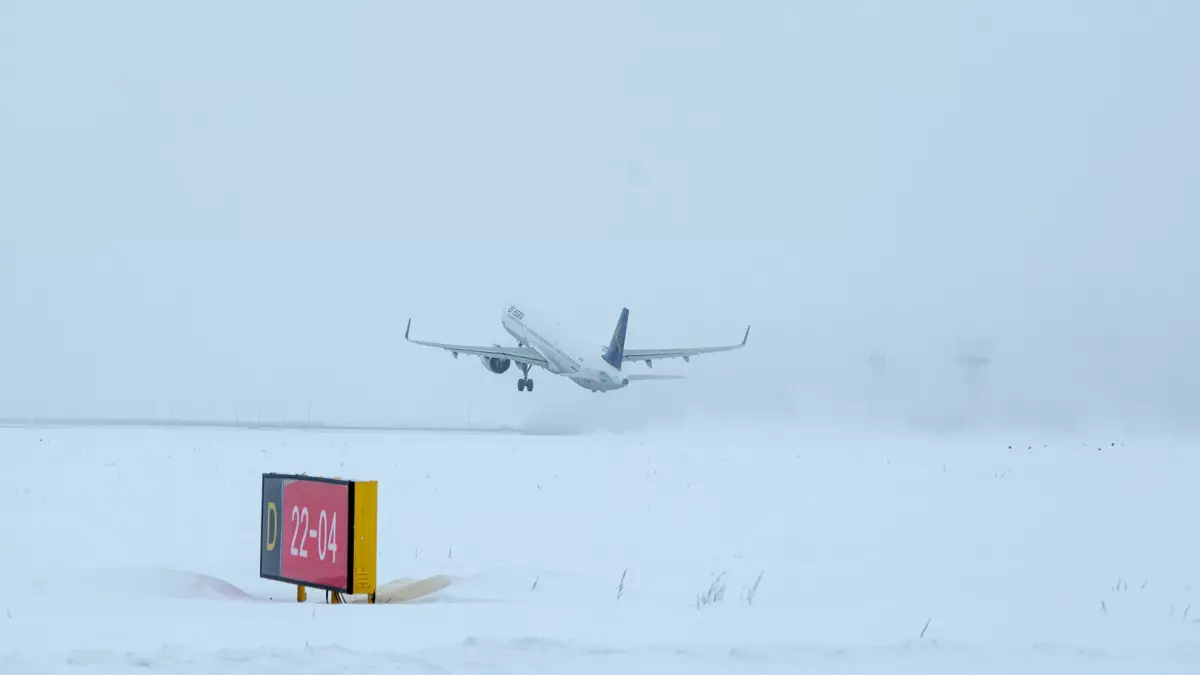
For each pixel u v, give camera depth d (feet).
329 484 137.80
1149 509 282.56
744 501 294.25
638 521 245.45
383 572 173.37
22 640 101.35
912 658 97.45
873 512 271.08
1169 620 129.08
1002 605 141.69
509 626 113.50
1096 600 148.25
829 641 106.52
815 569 180.55
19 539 200.75
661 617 122.72
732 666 91.76
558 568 177.78
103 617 116.47
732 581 165.78
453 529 227.61
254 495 294.66
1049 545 213.87
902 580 169.27
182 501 276.62
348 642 101.14
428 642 101.91
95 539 203.82
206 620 115.34
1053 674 93.40
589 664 90.02
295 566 143.74
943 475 392.47
